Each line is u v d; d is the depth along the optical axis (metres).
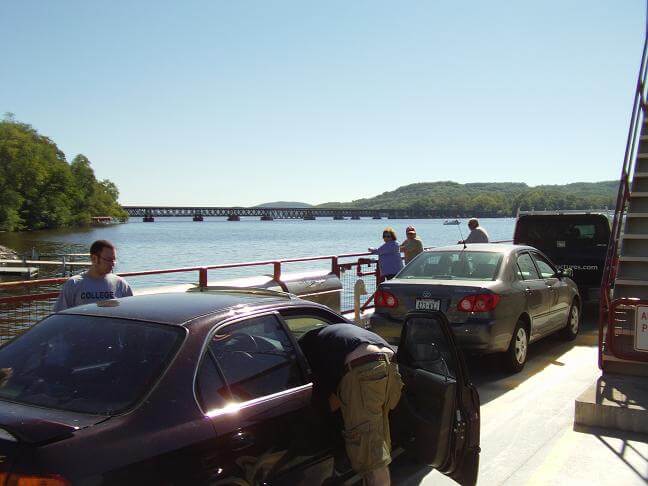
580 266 12.59
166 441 2.83
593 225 12.55
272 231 154.75
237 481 3.09
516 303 8.03
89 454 2.59
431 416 4.18
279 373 3.62
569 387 7.52
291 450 3.49
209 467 2.95
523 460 5.28
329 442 3.82
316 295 10.64
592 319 12.62
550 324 9.30
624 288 7.17
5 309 6.75
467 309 7.55
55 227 132.62
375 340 3.93
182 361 3.15
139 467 2.69
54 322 3.73
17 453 2.49
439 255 8.80
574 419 6.14
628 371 6.82
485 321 7.51
